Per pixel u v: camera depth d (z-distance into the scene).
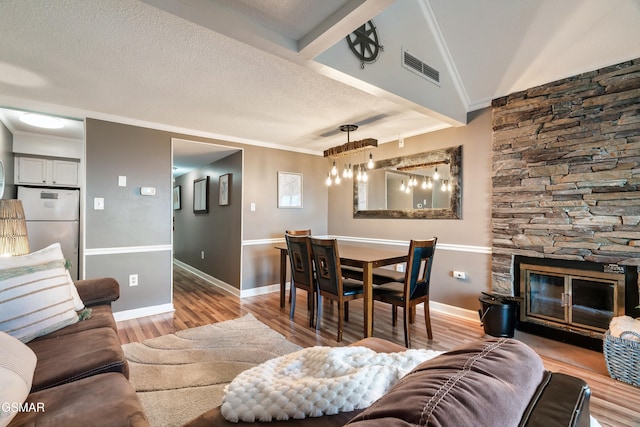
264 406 0.85
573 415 0.54
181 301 3.87
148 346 2.48
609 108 2.30
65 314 1.72
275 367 1.06
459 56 2.82
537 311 2.78
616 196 2.28
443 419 0.47
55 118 3.22
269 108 2.90
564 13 2.24
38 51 1.90
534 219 2.70
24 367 1.03
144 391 1.85
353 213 4.57
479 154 3.12
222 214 4.61
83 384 1.17
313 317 2.98
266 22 1.55
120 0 1.46
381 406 0.56
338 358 1.05
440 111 2.80
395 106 2.84
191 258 5.79
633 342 1.93
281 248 3.58
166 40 1.79
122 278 3.20
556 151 2.57
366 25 2.12
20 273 1.63
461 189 3.27
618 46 2.20
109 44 1.83
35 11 1.53
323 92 2.54
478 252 3.13
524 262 2.80
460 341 2.64
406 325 2.51
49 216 4.02
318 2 1.43
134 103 2.78
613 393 1.86
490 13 2.45
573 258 2.48
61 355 1.38
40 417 0.96
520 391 0.58
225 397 0.91
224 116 3.14
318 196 4.94
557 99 2.56
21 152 3.94
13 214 2.34
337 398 0.85
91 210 3.02
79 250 4.19
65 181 4.26
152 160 3.38
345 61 1.97
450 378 0.59
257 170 4.26
